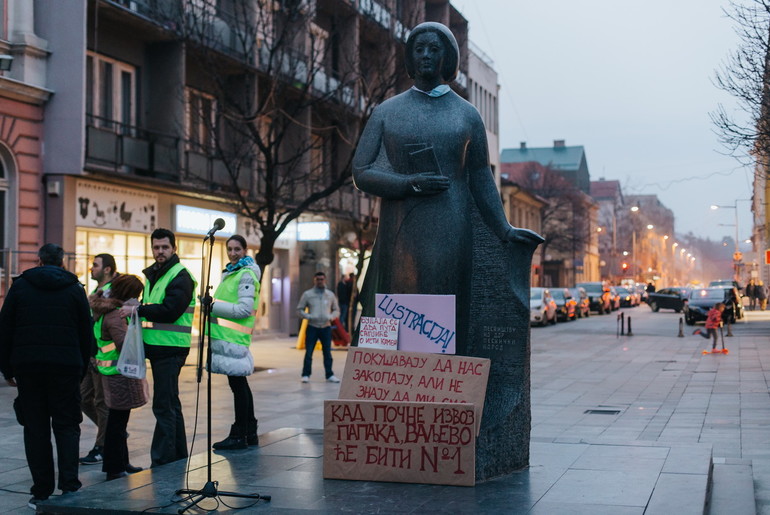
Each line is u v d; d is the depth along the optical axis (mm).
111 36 22172
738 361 20812
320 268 32719
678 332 34000
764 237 56531
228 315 7902
